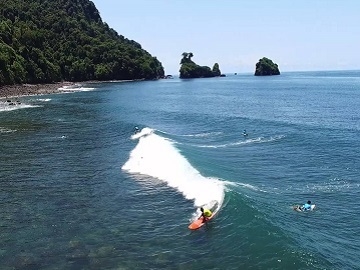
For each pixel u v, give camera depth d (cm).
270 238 1791
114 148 3859
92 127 5200
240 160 3388
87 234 1958
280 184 2733
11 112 6856
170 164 3080
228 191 2355
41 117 6222
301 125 5247
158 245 1827
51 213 2233
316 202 2375
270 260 1622
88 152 3703
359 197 2466
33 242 1880
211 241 1833
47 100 9238
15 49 13175
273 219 2034
